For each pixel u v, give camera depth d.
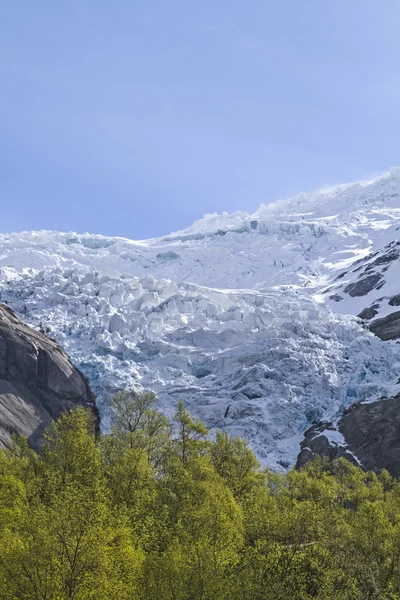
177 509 59.47
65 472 62.09
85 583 43.44
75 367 107.19
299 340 117.50
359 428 98.44
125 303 134.50
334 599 50.34
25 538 46.28
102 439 72.31
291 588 50.19
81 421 70.62
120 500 60.09
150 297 135.38
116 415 85.06
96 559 44.00
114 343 117.75
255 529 56.00
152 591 46.78
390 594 52.16
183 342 122.44
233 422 101.75
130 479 62.38
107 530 47.22
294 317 128.88
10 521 51.16
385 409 99.94
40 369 100.00
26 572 43.44
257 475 71.12
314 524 55.28
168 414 102.69
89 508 49.34
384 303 147.00
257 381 107.94
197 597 47.00
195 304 139.25
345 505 76.56
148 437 73.94
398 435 95.69
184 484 61.56
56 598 42.75
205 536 53.16
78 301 129.12
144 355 116.44
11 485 57.47
